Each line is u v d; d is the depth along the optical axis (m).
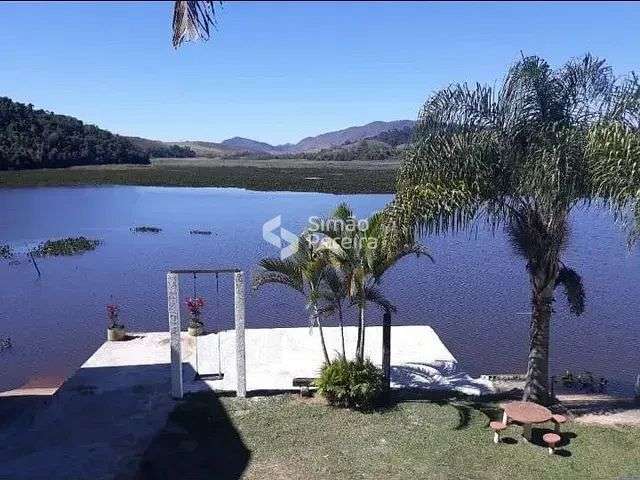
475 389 10.05
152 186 67.31
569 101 8.37
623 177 7.68
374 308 17.55
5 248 27.33
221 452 7.95
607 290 19.70
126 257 25.95
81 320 16.53
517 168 8.31
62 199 53.09
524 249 8.89
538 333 9.20
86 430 8.54
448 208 8.32
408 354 11.63
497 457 7.83
